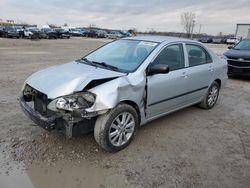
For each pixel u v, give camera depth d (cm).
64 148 360
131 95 352
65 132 315
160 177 306
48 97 316
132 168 321
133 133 374
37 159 332
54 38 4125
